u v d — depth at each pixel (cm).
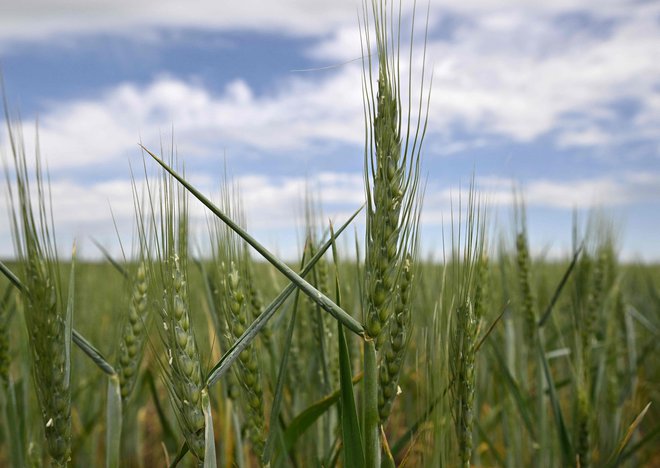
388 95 20
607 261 49
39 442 34
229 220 19
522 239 39
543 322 37
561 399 50
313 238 31
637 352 60
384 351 22
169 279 21
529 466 43
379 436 22
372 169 20
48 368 21
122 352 26
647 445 50
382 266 20
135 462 41
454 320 25
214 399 38
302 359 35
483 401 46
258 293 29
